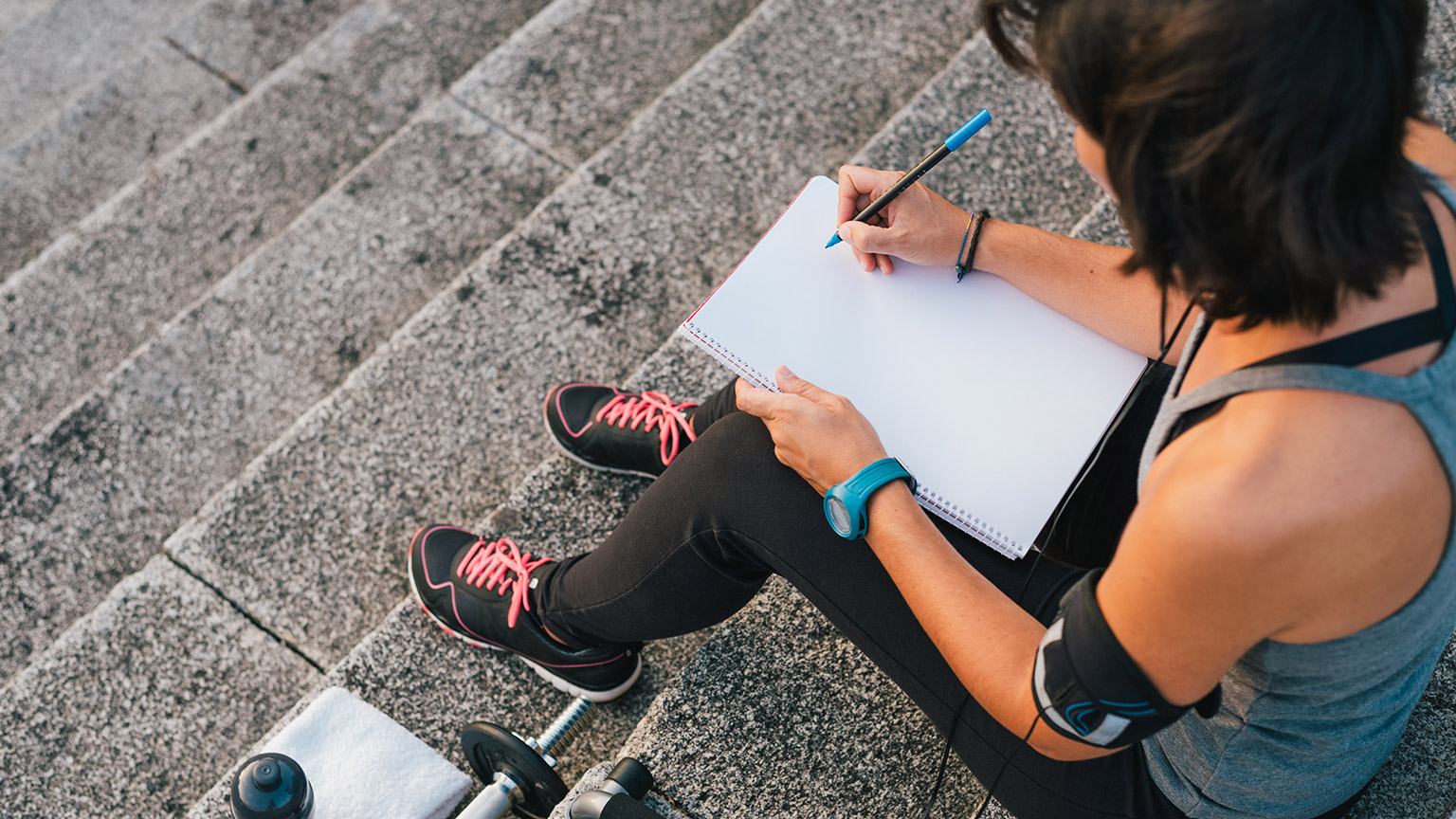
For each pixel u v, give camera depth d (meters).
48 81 4.90
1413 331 0.88
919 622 1.25
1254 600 0.89
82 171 4.14
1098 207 2.40
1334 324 0.88
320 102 3.62
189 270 3.39
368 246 3.01
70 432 2.82
